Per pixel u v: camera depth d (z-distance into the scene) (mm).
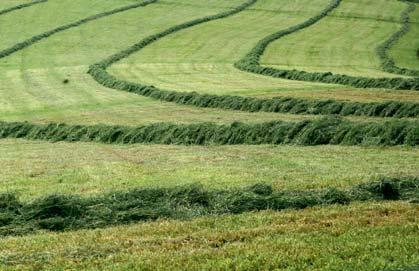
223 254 13453
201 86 56812
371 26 95875
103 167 26156
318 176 21812
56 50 81875
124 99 53406
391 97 43438
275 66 69000
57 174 24844
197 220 16562
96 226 16609
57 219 16812
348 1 110500
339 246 13820
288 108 41875
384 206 17438
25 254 13773
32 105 52469
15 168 26688
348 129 29750
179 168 24953
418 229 15000
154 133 34531
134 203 18094
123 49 80562
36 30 91375
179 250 13906
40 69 71875
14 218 17156
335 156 26109
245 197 18203
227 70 67500
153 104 49781
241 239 14688
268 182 20969
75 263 13148
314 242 14203
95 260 13281
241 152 28500
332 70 66375
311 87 53781
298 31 91125
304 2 108312
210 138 32531
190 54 77562
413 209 17078
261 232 15086
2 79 66875
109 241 14734
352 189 19250
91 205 18047
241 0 107375
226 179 21875
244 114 41750
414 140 27750
